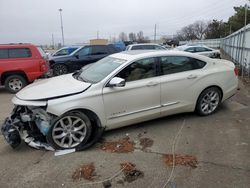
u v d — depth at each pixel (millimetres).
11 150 4395
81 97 4273
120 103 4609
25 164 3916
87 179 3490
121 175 3551
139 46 16609
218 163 3754
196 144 4367
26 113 4418
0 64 9383
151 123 5328
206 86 5434
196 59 5410
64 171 3688
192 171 3576
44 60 10016
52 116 4230
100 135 4516
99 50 13703
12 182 3479
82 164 3859
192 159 3881
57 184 3400
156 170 3635
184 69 5246
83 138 4359
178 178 3430
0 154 4266
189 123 5289
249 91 8188
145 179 3438
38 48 9953
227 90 5785
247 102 6742
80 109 4320
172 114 5273
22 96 4375
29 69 9633
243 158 3871
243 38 13672
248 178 3379
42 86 4695
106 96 4469
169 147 4297
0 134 5098
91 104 4348
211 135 4699
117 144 4473
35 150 4348
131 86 4656
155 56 4965
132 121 4836
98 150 4293
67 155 4145
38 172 3686
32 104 4137
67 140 4340
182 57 5242
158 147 4309
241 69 12750
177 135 4742
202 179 3389
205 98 5555
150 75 4883
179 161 3842
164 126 5164
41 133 4465
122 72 4645
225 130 4902
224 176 3436
